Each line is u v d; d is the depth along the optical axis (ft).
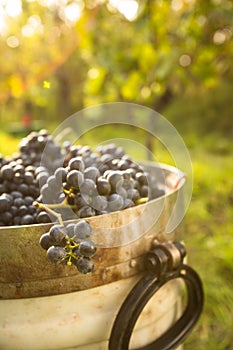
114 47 13.44
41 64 19.20
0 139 16.84
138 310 4.87
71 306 4.74
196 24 11.76
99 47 13.42
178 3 12.20
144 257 5.05
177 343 5.55
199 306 5.82
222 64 14.97
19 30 14.17
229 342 8.00
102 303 4.87
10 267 4.49
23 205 5.15
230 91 30.60
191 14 11.39
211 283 9.18
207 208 12.90
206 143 22.99
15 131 18.03
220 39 12.99
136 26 11.82
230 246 10.29
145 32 12.24
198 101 31.35
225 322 8.39
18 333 4.67
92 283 4.73
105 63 13.09
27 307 4.66
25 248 4.44
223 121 29.94
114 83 13.83
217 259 9.92
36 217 4.89
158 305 5.36
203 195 13.61
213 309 8.65
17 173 5.47
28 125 19.01
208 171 15.47
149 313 5.27
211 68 12.75
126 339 4.87
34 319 4.68
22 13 12.57
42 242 4.28
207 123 30.25
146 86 12.64
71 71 30.17
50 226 4.43
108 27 13.65
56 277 4.58
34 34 14.66
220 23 12.43
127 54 12.85
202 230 11.45
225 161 17.88
